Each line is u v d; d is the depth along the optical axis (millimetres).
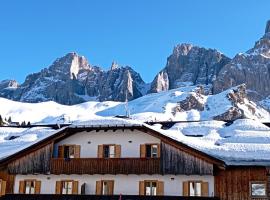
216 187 35844
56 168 37531
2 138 50031
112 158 37000
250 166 35312
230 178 35781
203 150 36094
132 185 37125
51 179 38688
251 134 42750
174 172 35312
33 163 37906
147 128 36531
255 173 35469
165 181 36688
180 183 36438
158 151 37406
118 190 37219
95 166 37094
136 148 37844
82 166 37281
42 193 38438
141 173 36031
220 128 46969
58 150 38906
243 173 35688
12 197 35812
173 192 36344
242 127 45812
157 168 35781
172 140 35844
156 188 36812
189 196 34312
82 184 37469
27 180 39031
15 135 50719
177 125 49719
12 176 39406
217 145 40062
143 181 36938
